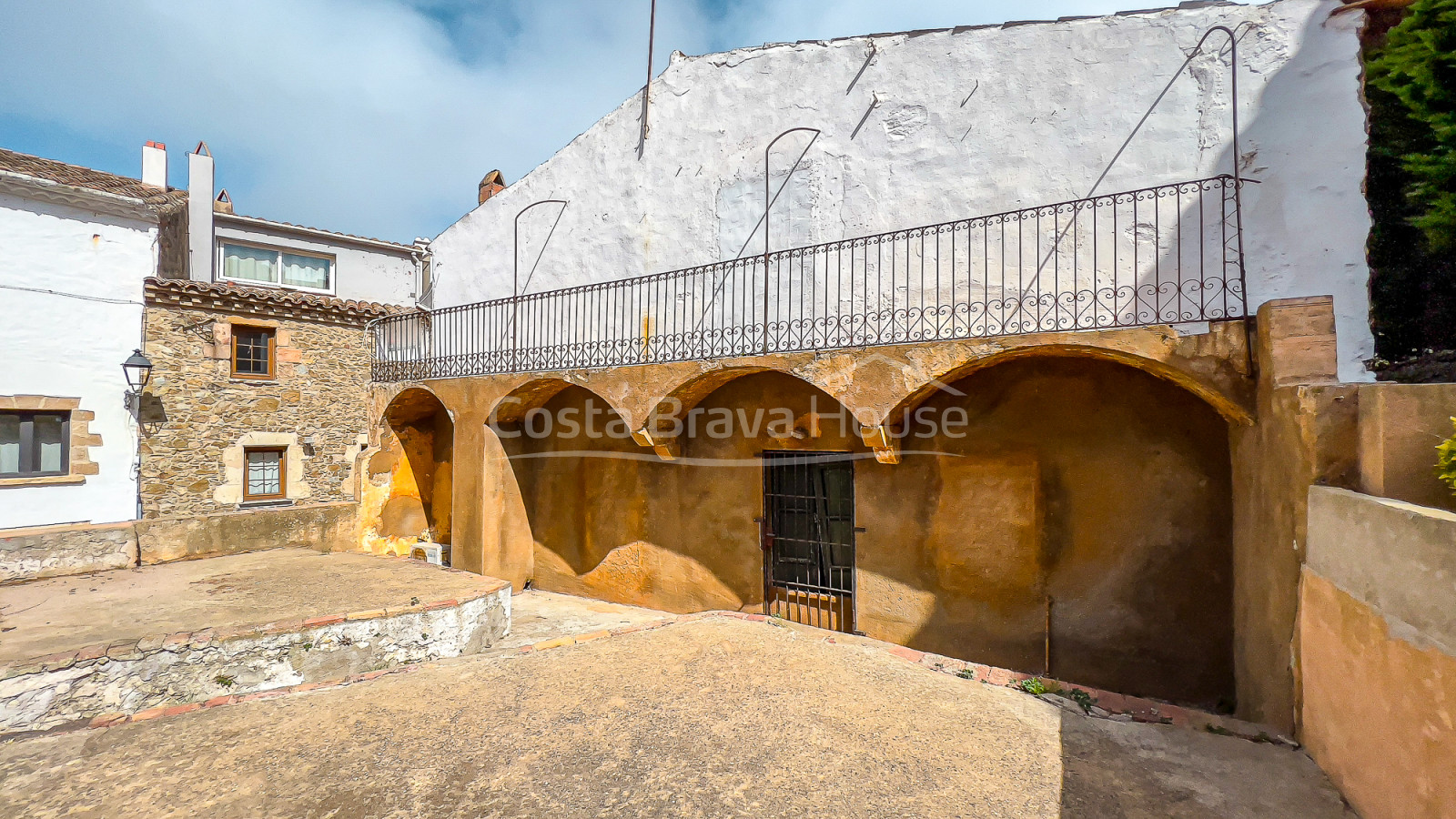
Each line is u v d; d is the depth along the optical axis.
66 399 8.23
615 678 4.71
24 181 7.80
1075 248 5.72
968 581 6.52
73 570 7.78
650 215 8.84
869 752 3.60
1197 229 5.54
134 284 8.79
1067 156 6.09
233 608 6.32
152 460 8.90
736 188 8.05
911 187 6.84
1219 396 4.69
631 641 5.57
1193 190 5.57
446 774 3.39
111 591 7.00
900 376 5.84
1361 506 2.99
